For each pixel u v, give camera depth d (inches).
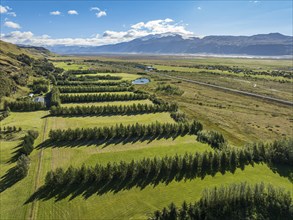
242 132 3627.0
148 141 3038.9
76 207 1855.3
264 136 3481.8
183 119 3779.5
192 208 1765.5
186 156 2391.7
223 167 2439.7
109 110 4180.6
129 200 1940.2
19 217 1756.9
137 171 2239.2
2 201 1911.9
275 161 2588.6
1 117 3786.9
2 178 2210.9
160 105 4394.7
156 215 1724.9
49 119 3836.1
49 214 1787.6
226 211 1787.6
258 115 4466.0
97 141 2997.0
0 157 2576.3
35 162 2491.4
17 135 3144.7
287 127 3858.3
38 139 3036.4
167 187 2107.5
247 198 1870.1
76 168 2269.9
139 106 4284.0
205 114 4478.3
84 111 4099.4
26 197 1961.1
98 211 1819.6
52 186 2084.2
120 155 2682.1
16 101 4451.3
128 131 3134.8
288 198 1868.8
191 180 2217.0
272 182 2237.9
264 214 1793.8
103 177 2166.6
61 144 2906.0
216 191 1815.9
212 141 3014.3
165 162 2309.3
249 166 2491.4
